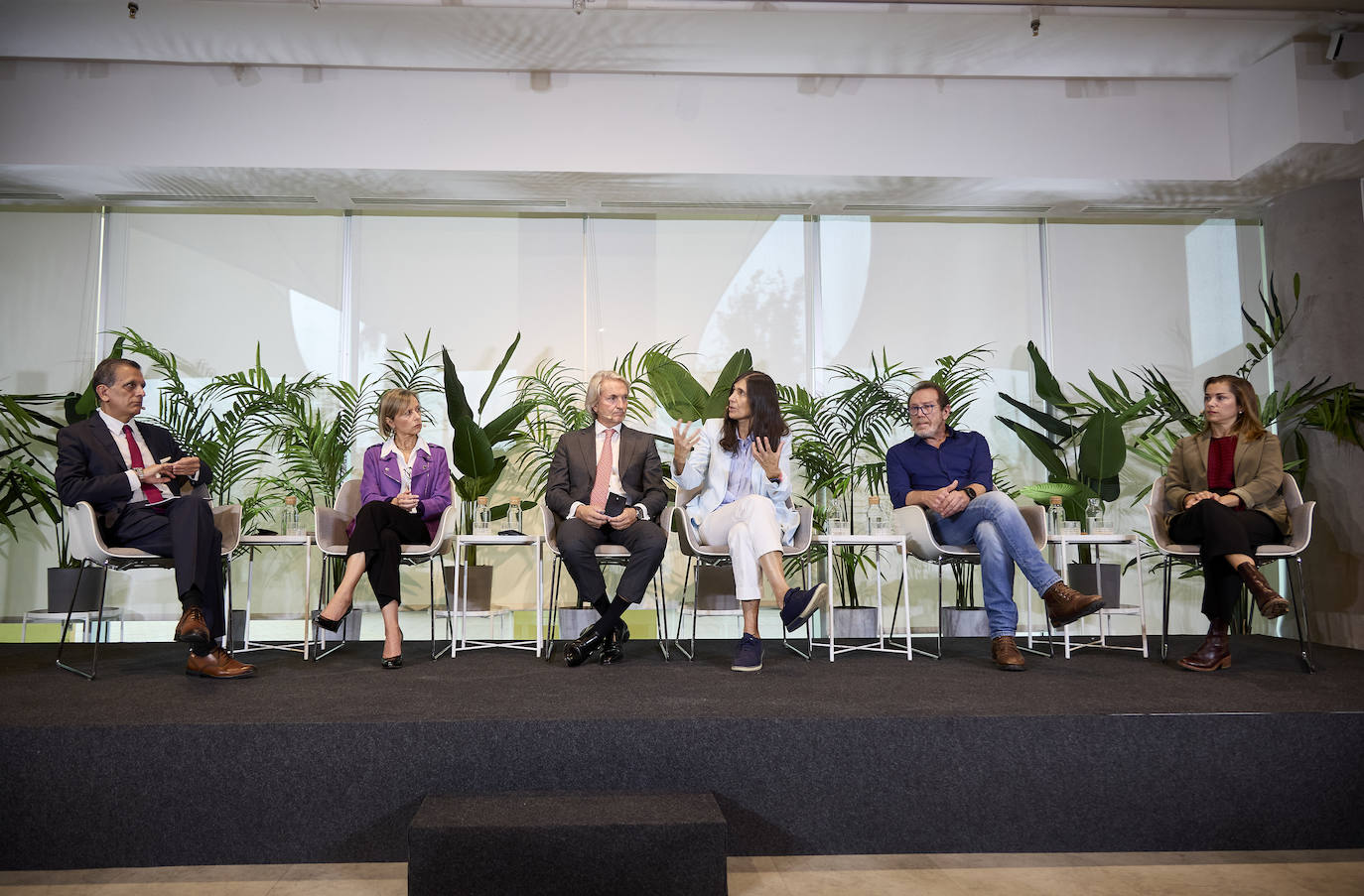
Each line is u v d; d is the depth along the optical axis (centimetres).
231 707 241
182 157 443
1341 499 445
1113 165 467
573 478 363
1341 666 324
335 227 504
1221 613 315
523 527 492
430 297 504
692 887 190
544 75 456
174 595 479
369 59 440
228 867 216
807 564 482
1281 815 230
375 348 500
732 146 459
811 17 406
